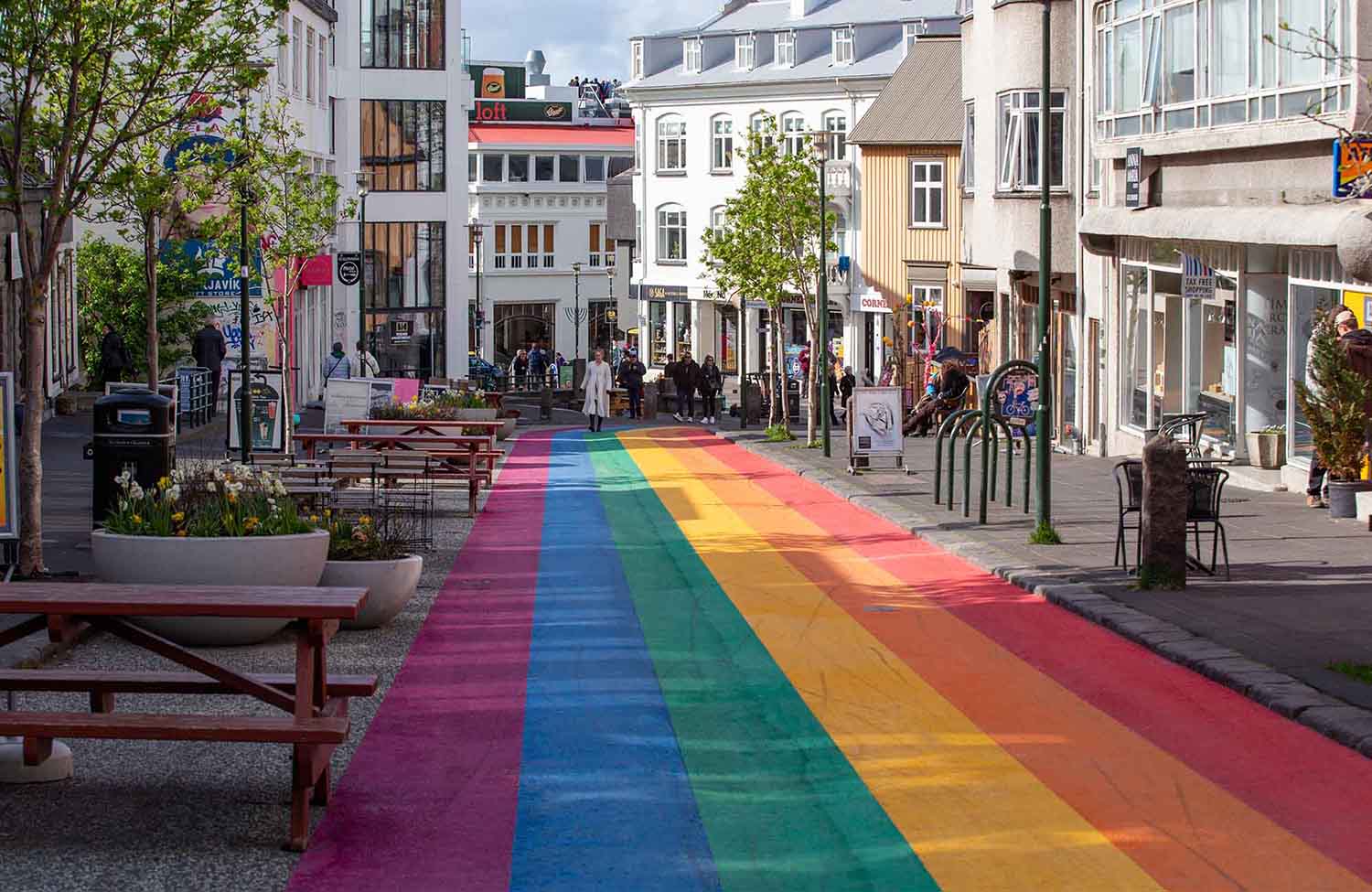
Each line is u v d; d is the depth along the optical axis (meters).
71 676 8.24
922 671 11.78
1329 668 11.12
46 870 7.23
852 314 69.31
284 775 8.87
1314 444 20.23
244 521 12.26
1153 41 26.62
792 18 75.94
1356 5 19.56
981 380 34.59
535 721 10.24
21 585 8.19
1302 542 17.56
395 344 65.00
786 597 15.27
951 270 64.38
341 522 13.88
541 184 105.81
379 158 64.06
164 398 15.49
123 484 12.95
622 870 7.36
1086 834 7.87
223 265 32.31
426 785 8.74
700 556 18.28
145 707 10.30
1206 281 25.53
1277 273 24.45
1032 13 33.06
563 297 107.19
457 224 65.94
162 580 11.87
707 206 77.88
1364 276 16.91
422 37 64.44
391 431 27.52
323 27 54.97
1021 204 33.47
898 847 7.69
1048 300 18.28
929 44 68.88
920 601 14.92
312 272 42.91
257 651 12.22
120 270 38.69
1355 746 9.33
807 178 39.78
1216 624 12.88
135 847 7.58
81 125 15.42
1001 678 11.48
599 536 20.28
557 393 64.88
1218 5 24.02
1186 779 8.83
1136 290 30.02
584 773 8.99
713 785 8.76
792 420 52.59
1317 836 7.81
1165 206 26.41
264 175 32.66
